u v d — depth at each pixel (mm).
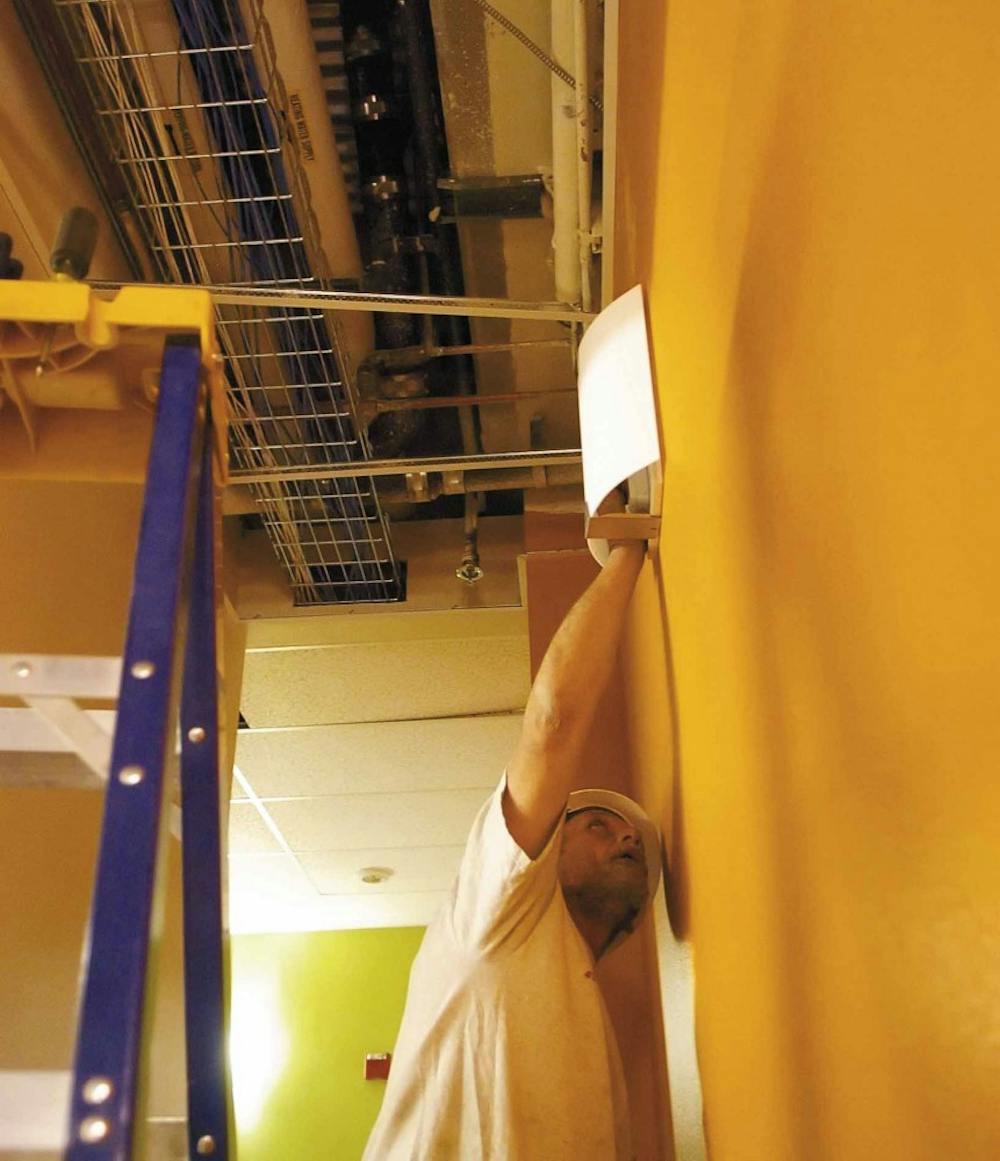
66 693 931
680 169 1636
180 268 2801
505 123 2783
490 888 1673
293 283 2734
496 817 1688
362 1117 5410
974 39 639
